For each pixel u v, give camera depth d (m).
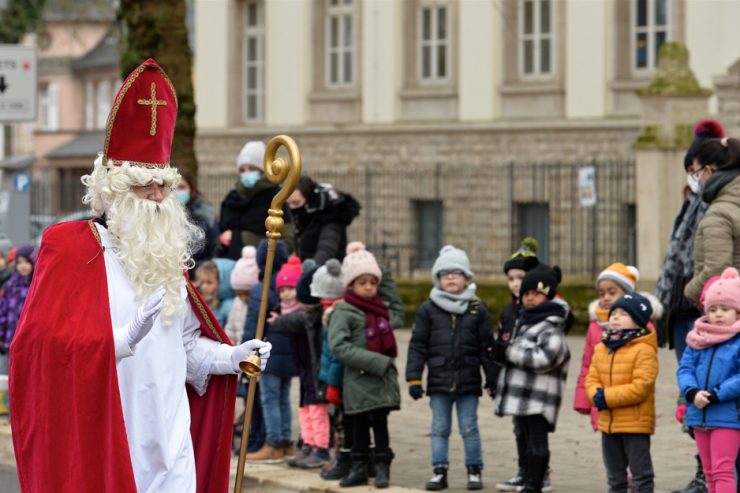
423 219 30.50
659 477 10.71
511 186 25.84
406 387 15.65
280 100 33.59
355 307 10.39
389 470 10.58
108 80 59.22
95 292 6.41
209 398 6.92
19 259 14.27
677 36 28.02
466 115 30.66
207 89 34.59
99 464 6.28
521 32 30.02
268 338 11.49
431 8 31.34
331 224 12.21
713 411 8.88
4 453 12.36
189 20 45.94
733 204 9.79
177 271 6.64
